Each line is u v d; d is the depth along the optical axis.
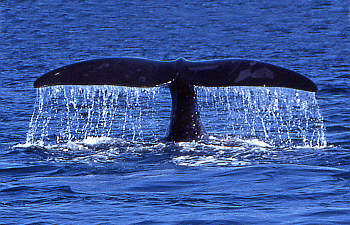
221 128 57.81
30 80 94.44
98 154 45.38
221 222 29.27
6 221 29.77
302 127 58.38
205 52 140.00
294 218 29.66
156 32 191.50
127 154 44.88
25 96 79.38
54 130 58.03
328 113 66.38
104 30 196.12
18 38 171.62
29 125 60.56
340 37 171.75
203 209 31.50
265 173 39.06
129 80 44.81
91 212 31.22
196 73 46.34
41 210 31.62
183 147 45.91
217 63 46.84
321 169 40.22
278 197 33.56
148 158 43.44
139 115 66.56
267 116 64.50
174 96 48.25
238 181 37.25
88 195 34.59
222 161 42.47
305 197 33.44
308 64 114.06
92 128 59.03
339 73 100.44
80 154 45.72
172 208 31.77
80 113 67.94
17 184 37.50
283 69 45.00
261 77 44.41
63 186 36.69
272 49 144.50
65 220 29.95
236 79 44.59
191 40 169.00
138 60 47.34
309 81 43.91
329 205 31.73
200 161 42.41
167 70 46.59
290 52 137.00
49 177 39.22
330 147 48.53
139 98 78.06
